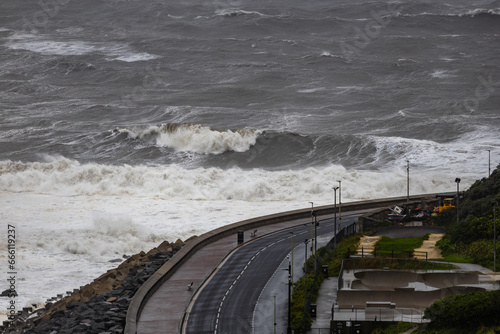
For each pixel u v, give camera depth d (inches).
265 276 3292.3
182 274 3388.3
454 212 4092.0
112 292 3174.2
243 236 3986.2
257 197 5295.3
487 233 3427.7
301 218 4503.0
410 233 3885.3
